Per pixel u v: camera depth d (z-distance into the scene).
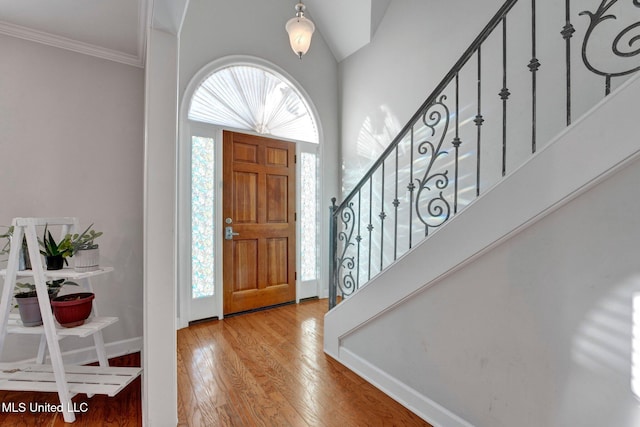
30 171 1.93
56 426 1.47
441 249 1.41
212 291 2.92
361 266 3.47
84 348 2.10
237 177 3.07
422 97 2.83
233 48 3.01
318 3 3.44
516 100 2.20
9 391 1.78
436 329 1.46
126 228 2.25
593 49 1.87
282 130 3.43
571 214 1.01
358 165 3.55
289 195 3.46
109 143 2.19
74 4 1.67
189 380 1.85
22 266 1.65
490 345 1.24
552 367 1.06
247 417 1.52
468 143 2.46
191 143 2.77
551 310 1.06
